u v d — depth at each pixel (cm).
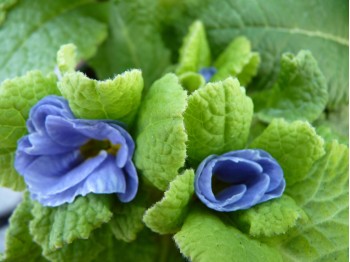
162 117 8
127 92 9
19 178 10
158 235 11
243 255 8
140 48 13
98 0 14
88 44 13
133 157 9
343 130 12
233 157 9
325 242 9
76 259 10
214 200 9
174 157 8
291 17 13
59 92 9
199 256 8
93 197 9
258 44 13
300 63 11
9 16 12
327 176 9
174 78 9
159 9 13
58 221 9
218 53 13
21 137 9
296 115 11
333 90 12
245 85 12
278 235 9
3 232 15
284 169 9
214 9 13
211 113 9
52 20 13
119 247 11
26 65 12
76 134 9
